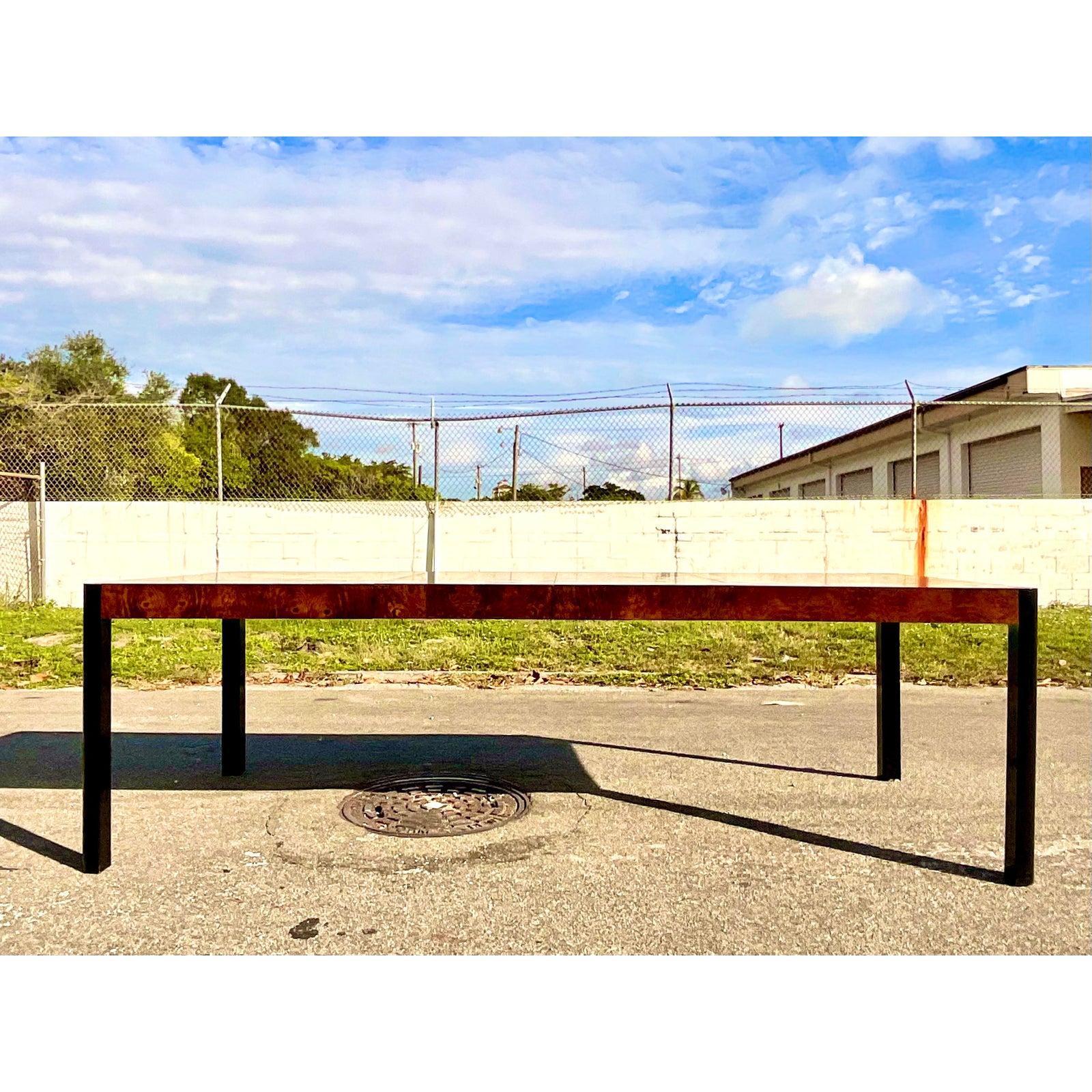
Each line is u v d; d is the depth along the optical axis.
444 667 6.08
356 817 2.94
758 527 9.62
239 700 3.46
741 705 4.96
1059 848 2.68
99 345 23.05
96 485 10.68
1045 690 5.49
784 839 2.74
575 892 2.34
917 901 2.30
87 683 2.48
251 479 10.06
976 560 9.67
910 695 5.28
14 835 2.78
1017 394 11.91
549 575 3.27
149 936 2.11
